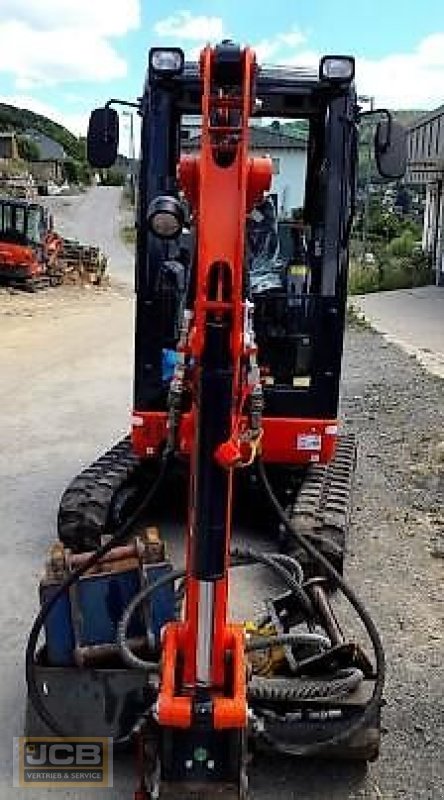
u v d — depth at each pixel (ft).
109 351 58.65
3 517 26.23
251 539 24.63
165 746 12.12
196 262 11.34
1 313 78.84
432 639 19.40
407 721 16.22
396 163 20.83
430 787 14.52
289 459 22.54
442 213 104.68
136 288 21.71
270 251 21.94
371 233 151.02
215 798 12.03
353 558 23.48
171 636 12.73
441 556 23.84
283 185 21.79
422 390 43.78
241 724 11.76
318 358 22.03
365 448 33.63
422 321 72.69
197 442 11.39
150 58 20.13
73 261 111.45
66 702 14.42
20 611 20.27
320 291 21.74
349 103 20.71
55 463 31.81
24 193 201.57
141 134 20.65
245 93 10.87
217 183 10.91
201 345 11.12
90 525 21.86
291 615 16.16
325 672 14.39
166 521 25.45
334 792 14.35
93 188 321.93
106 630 14.90
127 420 38.47
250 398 11.58
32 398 42.68
